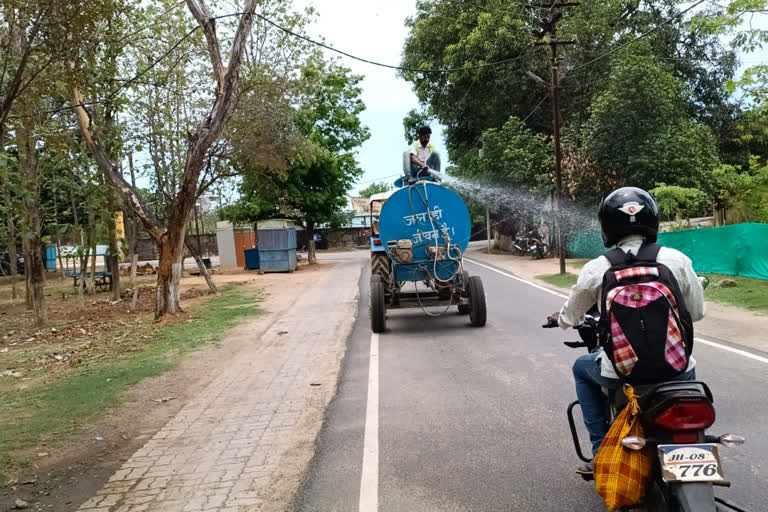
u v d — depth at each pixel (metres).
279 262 28.73
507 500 4.08
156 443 5.80
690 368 3.15
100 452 5.69
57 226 17.52
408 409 6.24
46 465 5.42
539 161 26.30
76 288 25.06
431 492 4.28
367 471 4.71
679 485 2.79
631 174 22.30
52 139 11.41
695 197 20.12
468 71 29.25
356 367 8.34
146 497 4.55
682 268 3.14
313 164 30.39
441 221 10.80
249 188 29.95
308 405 6.71
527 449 4.96
